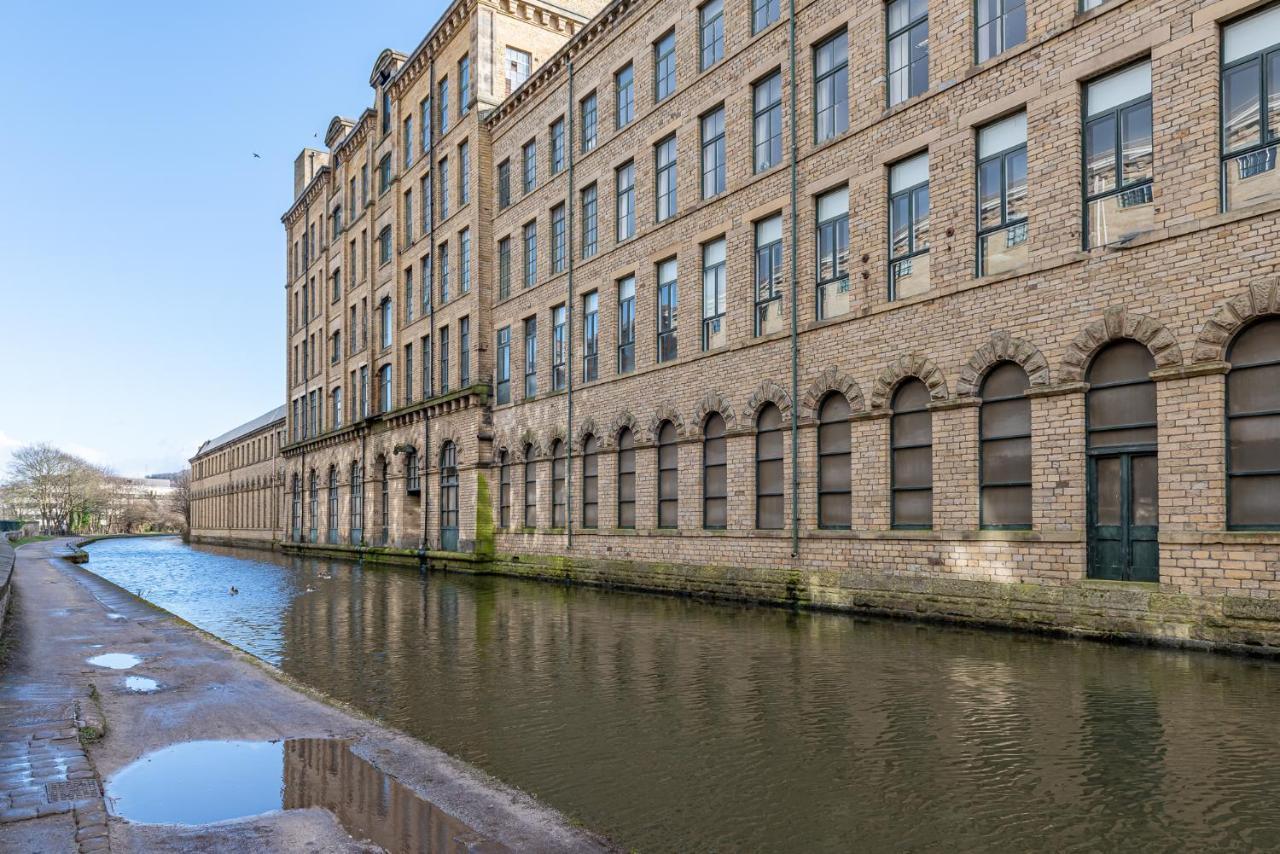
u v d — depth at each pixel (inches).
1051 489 516.1
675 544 839.7
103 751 263.9
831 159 692.7
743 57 789.9
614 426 943.0
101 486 5000.0
